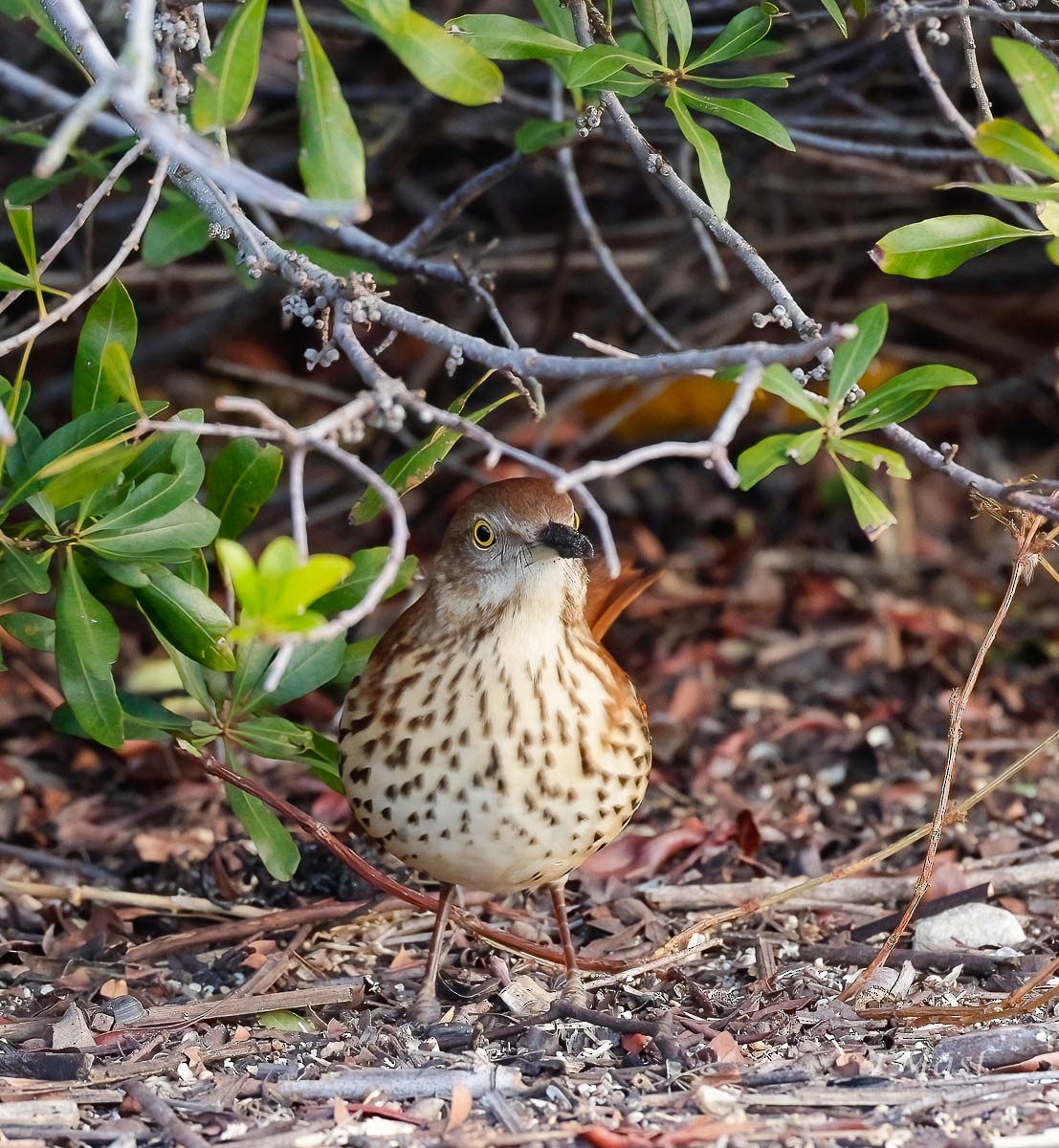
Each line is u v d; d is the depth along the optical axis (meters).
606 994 8.45
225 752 8.79
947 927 9.08
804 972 8.63
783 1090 6.95
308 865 10.30
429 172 17.11
